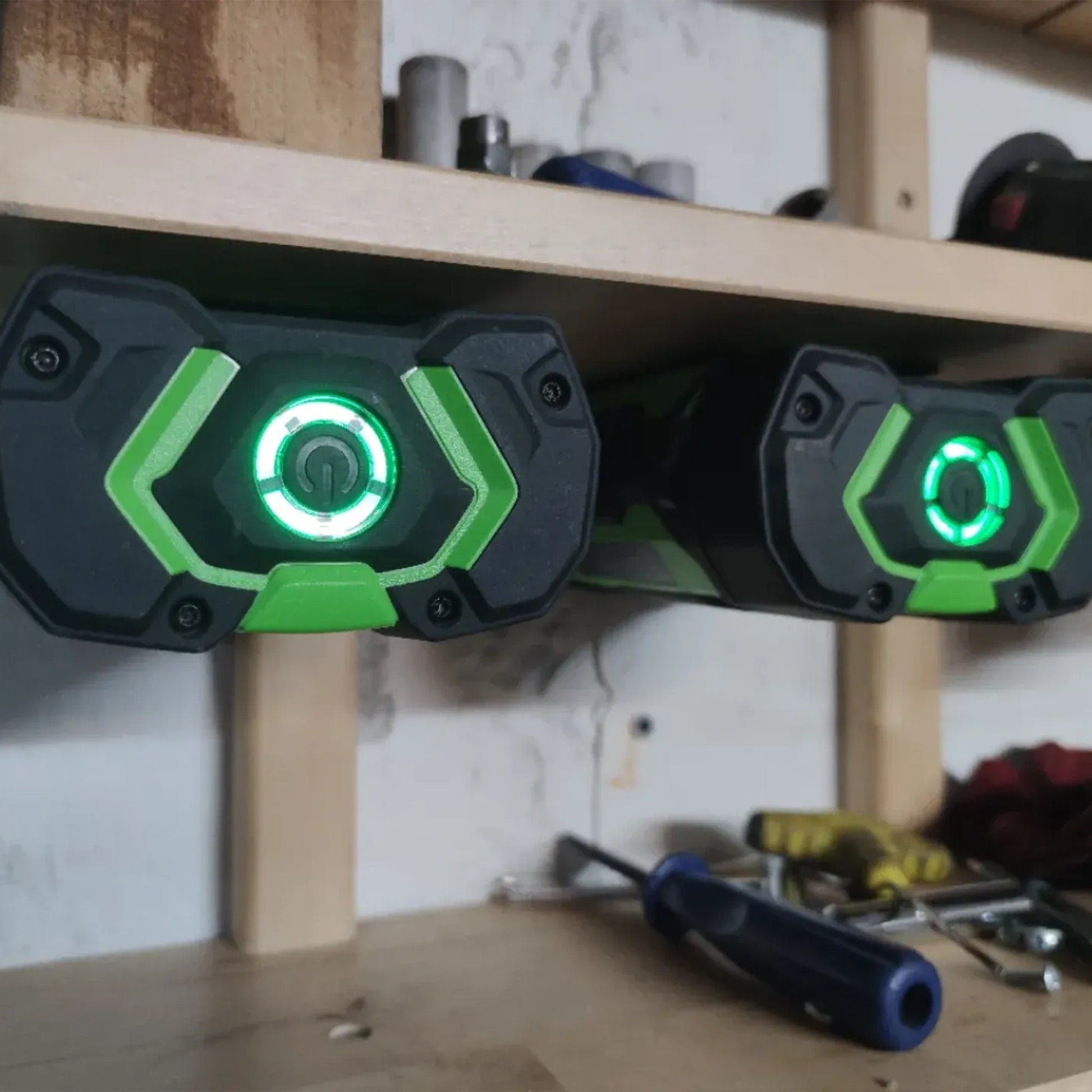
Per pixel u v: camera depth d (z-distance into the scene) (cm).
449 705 71
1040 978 58
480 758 72
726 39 81
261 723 63
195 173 35
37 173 34
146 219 35
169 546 36
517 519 41
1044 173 67
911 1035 50
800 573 46
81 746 63
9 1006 56
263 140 42
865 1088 47
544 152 69
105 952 63
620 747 76
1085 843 72
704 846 78
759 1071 49
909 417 48
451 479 40
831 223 52
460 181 39
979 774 84
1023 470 50
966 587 49
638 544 60
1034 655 93
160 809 65
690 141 79
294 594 38
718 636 79
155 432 36
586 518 42
